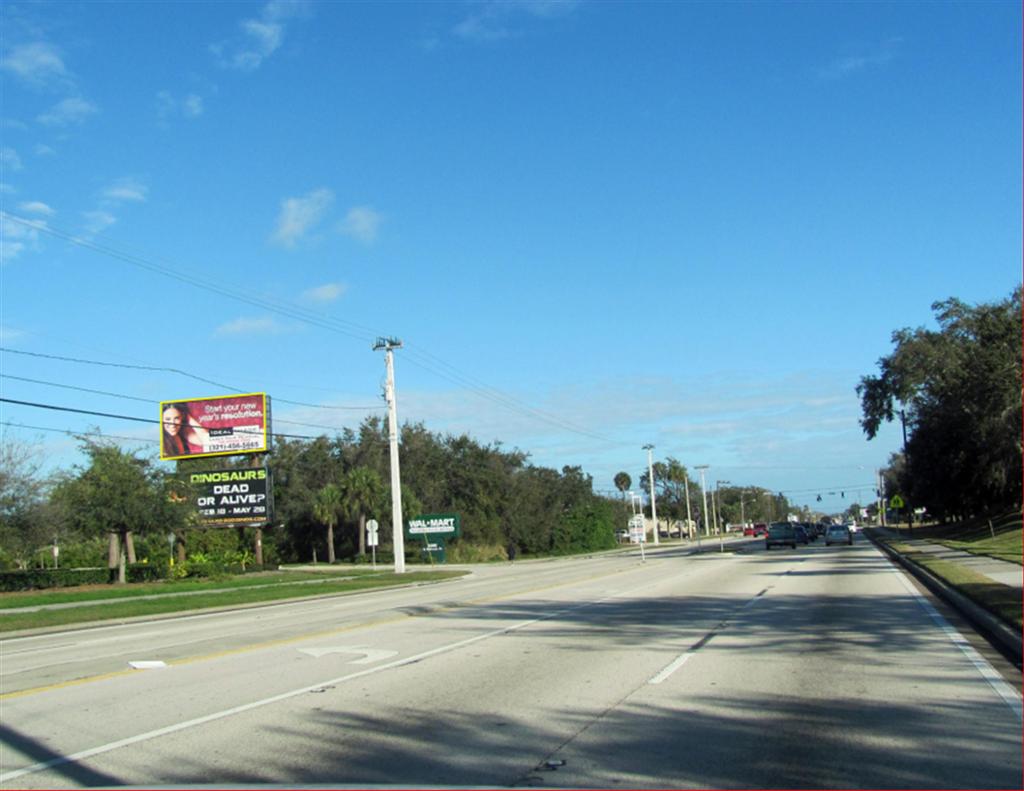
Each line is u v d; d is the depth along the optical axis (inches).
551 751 305.7
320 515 2913.4
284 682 457.4
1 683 491.2
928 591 898.1
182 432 2122.3
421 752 306.3
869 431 2293.3
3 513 1430.9
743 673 451.5
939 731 324.5
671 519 6599.4
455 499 3503.9
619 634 623.5
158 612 1055.6
